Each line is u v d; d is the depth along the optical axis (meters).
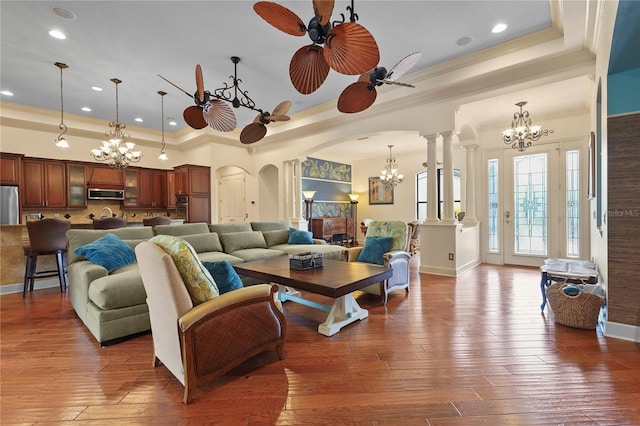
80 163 6.55
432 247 4.97
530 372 2.00
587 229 5.11
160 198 7.75
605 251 2.65
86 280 2.74
